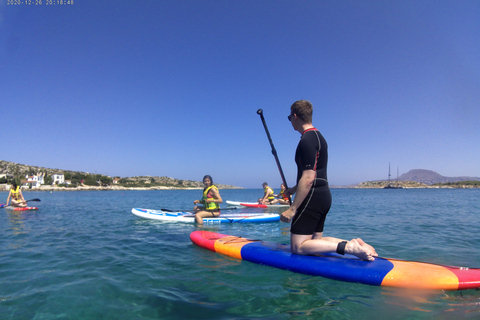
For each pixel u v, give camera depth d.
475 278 2.70
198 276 3.24
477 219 8.88
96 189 108.38
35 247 4.82
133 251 4.50
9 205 12.23
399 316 2.22
